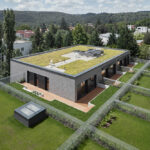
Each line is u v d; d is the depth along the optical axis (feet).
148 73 101.09
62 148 39.47
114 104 61.62
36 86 82.94
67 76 65.98
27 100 64.90
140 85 85.81
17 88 77.92
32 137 45.88
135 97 72.08
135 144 43.47
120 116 56.90
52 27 353.92
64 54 106.93
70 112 57.77
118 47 147.33
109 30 450.71
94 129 46.47
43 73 76.07
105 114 56.24
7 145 42.63
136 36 302.25
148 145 43.21
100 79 85.51
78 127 48.26
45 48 207.10
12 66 92.38
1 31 120.47
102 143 43.04
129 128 50.39
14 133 47.37
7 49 116.78
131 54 143.74
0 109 60.18
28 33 303.89
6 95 71.77
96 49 118.21
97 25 451.12
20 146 42.37
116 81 81.82
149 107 63.36
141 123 53.16
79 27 204.44
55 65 81.15
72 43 225.76
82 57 99.25
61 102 65.51
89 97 72.08
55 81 71.72
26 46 171.94
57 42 227.20
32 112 53.21
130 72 103.19
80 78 67.21
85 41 207.92
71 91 66.54
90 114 56.65
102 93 72.74
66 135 47.11
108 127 50.67
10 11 114.62
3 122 52.44
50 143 43.70
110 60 92.38
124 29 144.46
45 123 52.70
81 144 43.50
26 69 84.33
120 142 41.70
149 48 143.23
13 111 59.11
